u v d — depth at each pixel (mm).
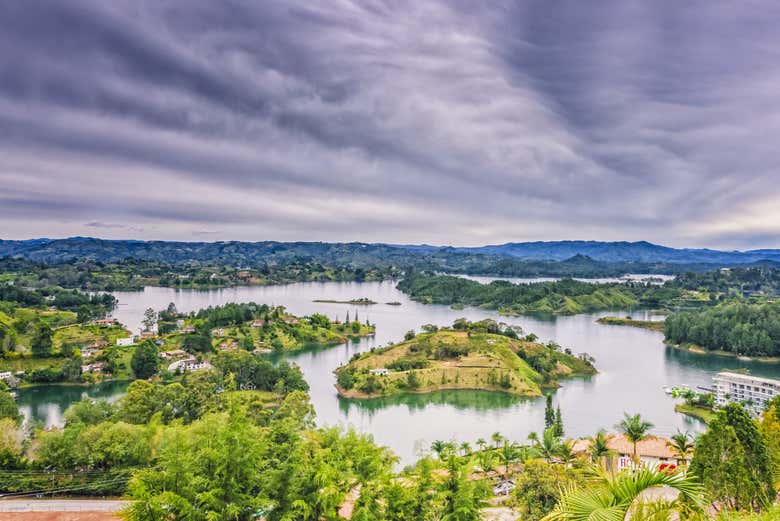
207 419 72188
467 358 197625
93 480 72562
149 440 79938
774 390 149750
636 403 160500
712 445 48375
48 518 61375
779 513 25953
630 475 18906
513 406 158625
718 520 25406
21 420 117875
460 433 133125
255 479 49031
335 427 71250
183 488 46688
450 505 51844
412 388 175250
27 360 189875
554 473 60281
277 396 161125
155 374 186750
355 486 57031
